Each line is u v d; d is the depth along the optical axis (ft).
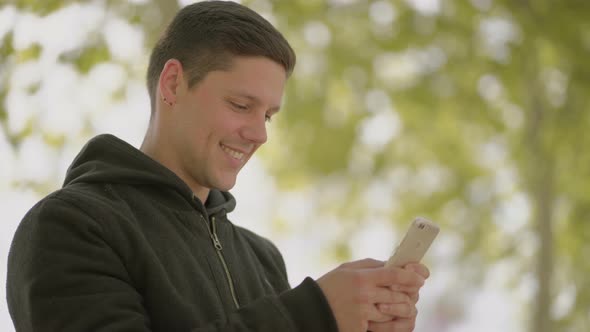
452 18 21.77
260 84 6.19
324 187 25.02
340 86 23.22
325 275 5.67
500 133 23.13
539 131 21.90
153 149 6.53
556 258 23.67
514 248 23.66
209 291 6.03
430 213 25.14
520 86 21.88
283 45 6.35
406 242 5.79
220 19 6.33
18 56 12.64
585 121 21.99
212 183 6.33
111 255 5.70
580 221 23.56
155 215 6.18
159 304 5.75
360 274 5.58
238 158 6.32
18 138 13.07
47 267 5.55
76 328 5.36
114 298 5.48
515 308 24.04
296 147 23.91
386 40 21.91
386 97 23.11
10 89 12.77
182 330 5.71
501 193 24.67
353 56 22.33
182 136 6.32
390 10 21.95
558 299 23.38
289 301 5.46
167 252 6.03
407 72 23.43
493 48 21.65
